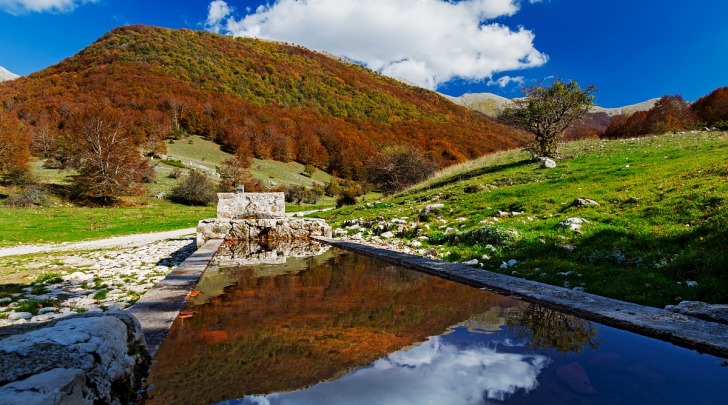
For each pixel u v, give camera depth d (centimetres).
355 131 12181
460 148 9669
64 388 183
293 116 12625
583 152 2511
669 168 1473
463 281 611
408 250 1015
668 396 251
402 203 2197
